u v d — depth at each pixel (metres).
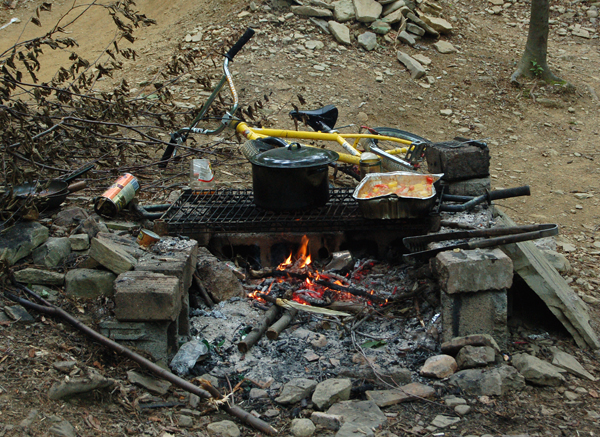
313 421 2.53
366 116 6.98
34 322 2.82
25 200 3.38
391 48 8.66
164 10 10.31
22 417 2.19
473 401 2.68
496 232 3.14
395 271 3.71
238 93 7.18
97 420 2.34
